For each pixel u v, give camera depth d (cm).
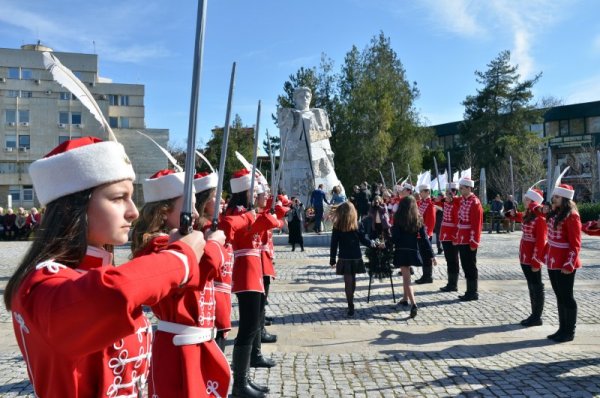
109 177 183
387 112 4444
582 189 4331
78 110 5044
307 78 5169
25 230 2662
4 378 569
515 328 798
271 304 958
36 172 182
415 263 859
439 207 1620
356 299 1001
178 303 273
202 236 187
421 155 4775
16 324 172
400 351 676
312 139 2294
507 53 4997
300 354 661
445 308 929
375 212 1313
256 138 431
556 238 732
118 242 189
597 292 1066
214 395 278
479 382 557
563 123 5641
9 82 4916
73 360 170
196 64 197
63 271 168
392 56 4938
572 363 624
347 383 552
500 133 4953
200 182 390
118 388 192
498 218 2752
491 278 1241
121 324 145
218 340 490
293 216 1745
